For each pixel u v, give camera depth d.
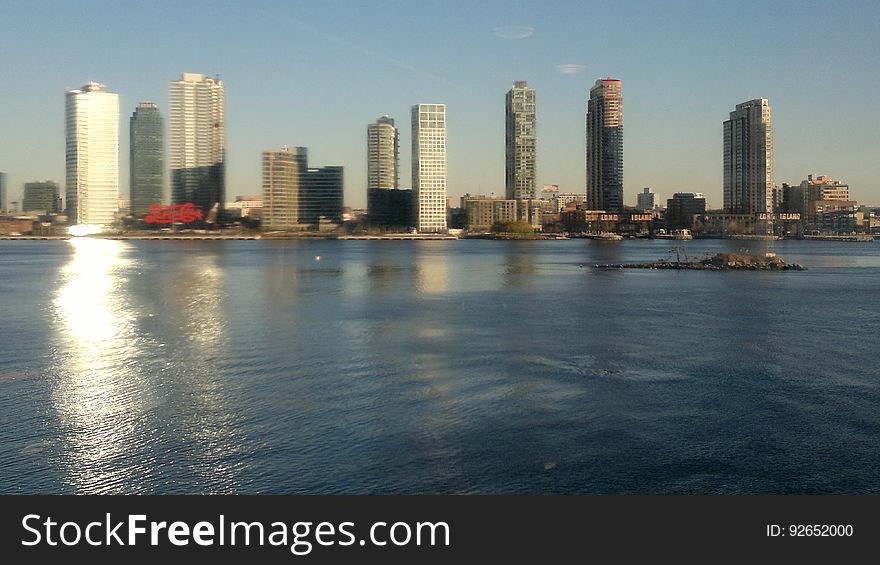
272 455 34.34
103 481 31.64
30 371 52.09
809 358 56.94
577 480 31.59
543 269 176.38
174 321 77.94
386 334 68.88
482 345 62.81
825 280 139.75
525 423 39.19
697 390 46.41
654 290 117.06
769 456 34.19
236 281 135.38
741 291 115.19
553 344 63.34
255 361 55.66
